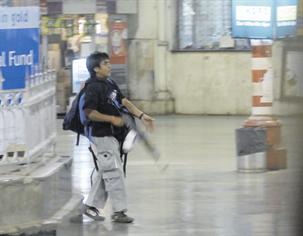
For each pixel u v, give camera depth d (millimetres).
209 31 41688
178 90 42125
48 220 16109
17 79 16500
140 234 16547
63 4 40438
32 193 15656
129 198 20344
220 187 21766
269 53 24656
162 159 27219
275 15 23625
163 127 36812
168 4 42000
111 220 17953
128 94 41812
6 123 16172
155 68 42031
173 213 18531
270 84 24672
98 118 17484
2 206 15172
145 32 41781
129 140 17766
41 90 17750
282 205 19016
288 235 15789
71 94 40062
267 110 24594
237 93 41625
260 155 24172
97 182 18062
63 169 17688
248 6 24047
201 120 39688
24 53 16953
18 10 16875
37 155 17297
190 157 27625
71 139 32688
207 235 16328
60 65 40406
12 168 16281
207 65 41719
